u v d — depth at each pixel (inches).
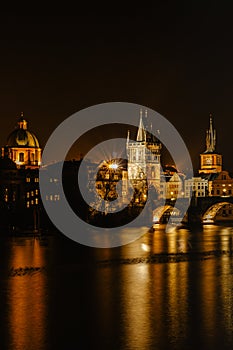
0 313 4030.5
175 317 3919.8
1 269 5689.0
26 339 3523.6
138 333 3617.1
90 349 3378.4
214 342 3476.9
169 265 5984.3
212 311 4057.6
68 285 4896.7
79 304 4252.0
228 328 3695.9
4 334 3604.8
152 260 6358.3
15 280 5123.0
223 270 5649.6
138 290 4702.3
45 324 3786.9
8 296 4507.9
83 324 3777.1
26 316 3959.2
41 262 6156.5
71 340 3506.4
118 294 4564.5
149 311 4060.0
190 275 5359.3
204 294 4554.6
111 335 3582.7
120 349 3378.4
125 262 6186.0
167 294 4552.2
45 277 5265.8
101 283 4975.4
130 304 4254.4
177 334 3597.4
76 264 6013.8
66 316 3954.2
